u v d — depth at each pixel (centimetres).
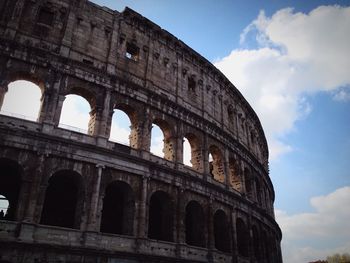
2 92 4031
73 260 3678
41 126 4091
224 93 7325
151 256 4238
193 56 6631
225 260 5362
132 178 4562
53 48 4631
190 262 4675
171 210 4884
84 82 4678
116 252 3947
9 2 4541
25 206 3650
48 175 3909
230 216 5925
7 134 3812
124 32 5550
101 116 4619
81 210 3994
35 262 3459
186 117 5778
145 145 4938
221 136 6462
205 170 5725
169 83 5869
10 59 4225
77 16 5050
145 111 5159
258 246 6775
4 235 3434
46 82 4353
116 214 4775
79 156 4159
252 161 7594
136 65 5469
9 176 4422
